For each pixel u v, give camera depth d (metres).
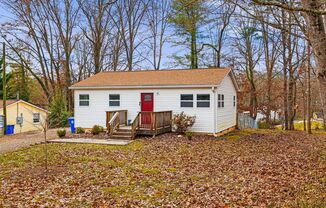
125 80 18.80
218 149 12.41
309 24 3.50
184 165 9.48
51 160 10.30
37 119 23.77
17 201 6.20
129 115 18.09
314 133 18.77
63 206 5.90
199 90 16.64
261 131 20.17
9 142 15.67
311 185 6.89
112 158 10.63
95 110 18.86
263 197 6.18
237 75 27.28
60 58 29.16
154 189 6.96
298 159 10.19
